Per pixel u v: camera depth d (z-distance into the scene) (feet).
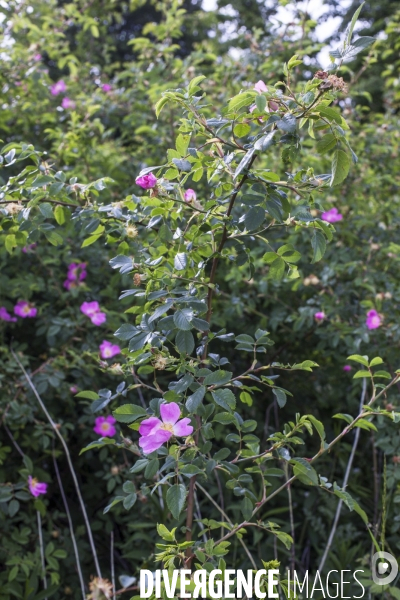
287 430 6.45
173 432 5.10
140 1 16.48
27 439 9.34
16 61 12.34
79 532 9.39
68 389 9.58
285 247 5.76
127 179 11.93
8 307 10.30
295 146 5.26
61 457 10.20
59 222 6.99
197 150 6.09
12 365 8.96
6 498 8.33
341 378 11.59
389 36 14.80
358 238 11.56
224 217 5.74
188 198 6.12
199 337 6.32
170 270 6.03
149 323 5.46
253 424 5.93
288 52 13.05
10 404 8.74
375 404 9.61
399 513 8.90
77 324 9.80
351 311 10.46
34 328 10.75
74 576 9.19
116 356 9.82
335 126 4.95
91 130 11.20
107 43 17.19
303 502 10.34
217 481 9.19
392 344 9.89
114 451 9.85
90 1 14.83
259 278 11.02
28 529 8.63
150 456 5.21
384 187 13.07
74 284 10.12
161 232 5.90
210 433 5.55
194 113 5.69
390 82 15.16
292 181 6.14
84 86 13.97
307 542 9.91
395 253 10.57
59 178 6.61
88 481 10.21
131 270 5.82
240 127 5.57
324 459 10.73
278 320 10.48
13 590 8.03
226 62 13.47
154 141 12.28
